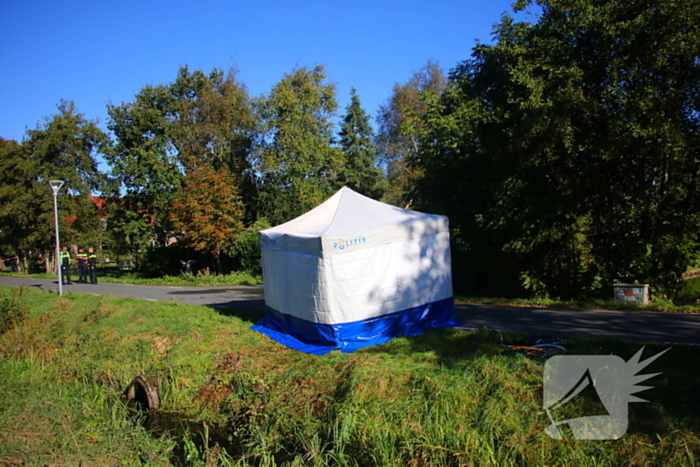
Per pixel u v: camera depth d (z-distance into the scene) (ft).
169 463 20.26
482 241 51.96
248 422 23.34
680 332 27.66
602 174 45.78
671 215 44.47
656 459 15.03
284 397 23.81
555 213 44.37
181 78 113.39
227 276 82.89
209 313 41.96
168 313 42.16
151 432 23.41
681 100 40.88
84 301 52.47
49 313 47.75
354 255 28.91
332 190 111.34
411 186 77.30
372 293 29.55
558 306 40.93
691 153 41.29
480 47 52.70
